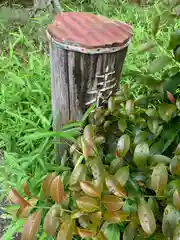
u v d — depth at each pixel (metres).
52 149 2.29
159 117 1.77
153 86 1.74
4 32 3.64
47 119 2.45
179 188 1.52
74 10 3.94
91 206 1.51
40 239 1.74
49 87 2.73
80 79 1.77
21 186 1.99
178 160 1.56
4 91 2.67
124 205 1.57
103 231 1.60
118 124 1.80
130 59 2.97
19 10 3.85
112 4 4.04
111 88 1.87
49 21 3.49
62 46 1.67
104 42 1.67
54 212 1.56
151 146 1.75
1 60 3.14
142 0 4.31
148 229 1.44
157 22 1.63
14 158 2.11
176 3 1.57
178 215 1.46
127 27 1.84
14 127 2.47
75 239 1.81
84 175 1.66
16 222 1.87
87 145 1.73
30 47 3.36
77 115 1.93
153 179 1.49
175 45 1.62
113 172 1.68
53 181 1.54
